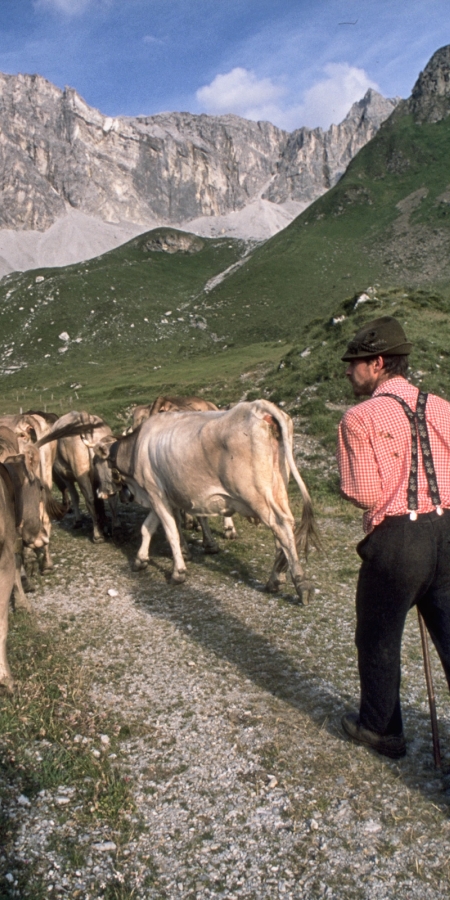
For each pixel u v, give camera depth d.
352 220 142.38
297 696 4.75
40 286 128.38
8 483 4.89
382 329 3.65
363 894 3.04
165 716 4.57
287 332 96.06
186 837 3.45
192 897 3.08
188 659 5.41
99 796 3.75
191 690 4.91
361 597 3.62
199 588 7.15
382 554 3.41
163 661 5.41
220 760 4.05
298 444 14.49
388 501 3.40
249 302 113.50
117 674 5.22
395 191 148.75
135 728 4.44
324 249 130.38
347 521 9.70
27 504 5.21
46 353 101.19
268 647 5.57
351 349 3.75
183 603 6.72
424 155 156.00
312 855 3.29
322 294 110.12
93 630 6.12
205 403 10.49
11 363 99.12
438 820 3.44
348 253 127.25
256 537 9.14
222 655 5.47
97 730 4.41
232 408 6.56
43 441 7.08
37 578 7.77
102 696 4.88
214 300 118.88
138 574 7.78
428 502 3.37
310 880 3.14
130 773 3.97
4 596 4.62
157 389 28.58
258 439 6.17
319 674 5.06
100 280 131.88
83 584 7.49
